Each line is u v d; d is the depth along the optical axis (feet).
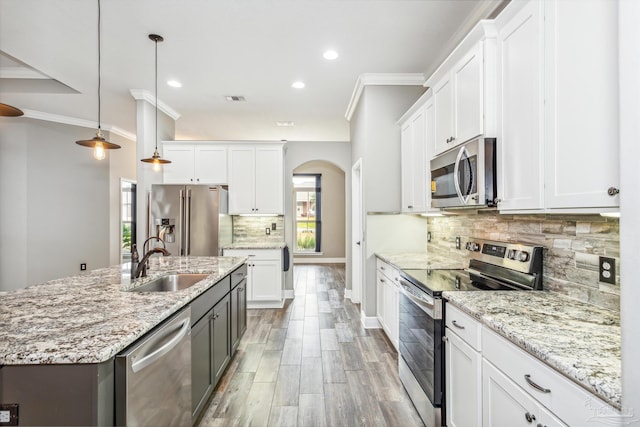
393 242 12.04
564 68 4.04
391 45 9.61
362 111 12.45
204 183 15.55
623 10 2.48
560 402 3.08
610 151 3.39
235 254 14.80
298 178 28.96
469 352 4.91
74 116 16.33
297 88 12.78
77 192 17.33
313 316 13.71
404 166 11.19
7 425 3.41
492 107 5.76
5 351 3.41
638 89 2.36
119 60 10.43
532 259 5.91
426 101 9.03
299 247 29.09
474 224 8.48
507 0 6.89
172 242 13.96
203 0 7.55
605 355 3.16
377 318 12.03
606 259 4.59
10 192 15.83
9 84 12.69
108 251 18.15
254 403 7.39
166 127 15.33
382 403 7.38
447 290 5.99
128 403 3.75
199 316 6.40
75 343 3.62
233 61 10.54
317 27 8.67
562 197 4.08
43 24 8.43
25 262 16.03
